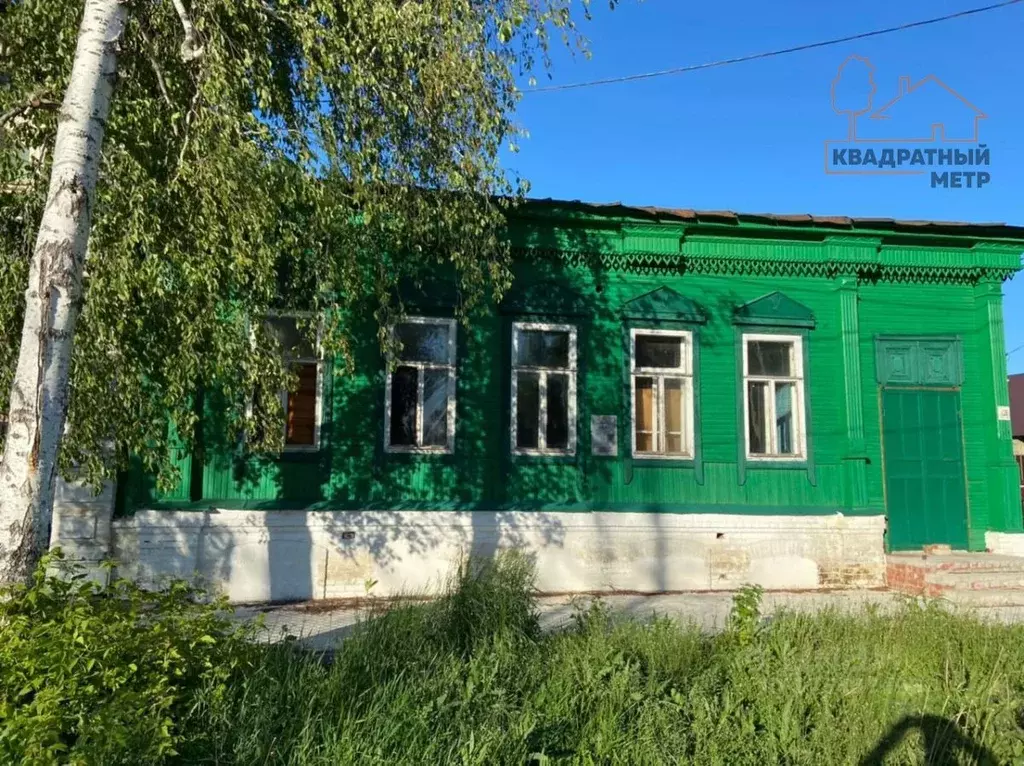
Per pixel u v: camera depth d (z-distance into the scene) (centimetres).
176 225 645
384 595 918
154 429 693
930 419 1088
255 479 923
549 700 473
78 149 476
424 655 521
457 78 686
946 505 1075
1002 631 611
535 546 966
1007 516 1059
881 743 437
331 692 438
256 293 679
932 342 1099
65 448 643
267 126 618
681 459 1030
